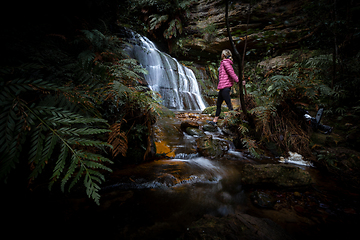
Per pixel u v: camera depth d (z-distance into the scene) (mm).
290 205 1735
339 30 4422
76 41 2830
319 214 1594
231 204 1736
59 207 1488
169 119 4266
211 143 3168
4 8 2000
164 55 7918
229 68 3578
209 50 9453
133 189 1880
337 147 2945
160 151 2912
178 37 9422
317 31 5812
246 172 2209
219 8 9188
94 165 902
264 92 3621
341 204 1760
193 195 1863
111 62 2945
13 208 1387
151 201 1694
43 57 1790
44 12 2643
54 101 1232
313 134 3354
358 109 3680
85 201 1605
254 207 1698
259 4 8102
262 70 7988
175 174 2264
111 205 1579
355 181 2219
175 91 7227
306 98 4320
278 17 7988
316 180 2293
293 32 7559
